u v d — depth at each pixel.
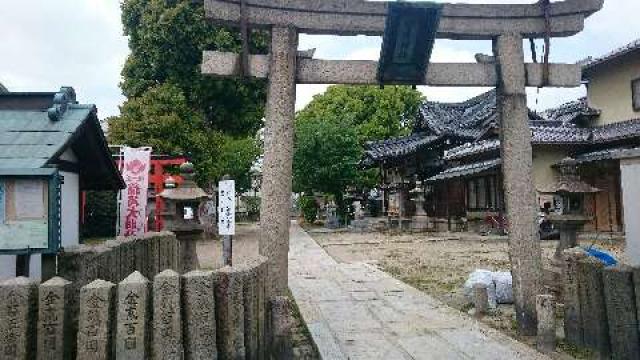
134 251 8.48
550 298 6.62
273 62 7.19
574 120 24.52
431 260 16.30
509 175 7.52
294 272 14.19
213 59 7.15
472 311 9.01
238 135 26.28
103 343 4.43
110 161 9.56
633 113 21.89
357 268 14.88
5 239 5.31
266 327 6.03
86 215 24.09
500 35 7.64
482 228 25.08
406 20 6.88
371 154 34.12
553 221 10.27
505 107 7.63
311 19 7.30
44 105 7.78
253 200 51.84
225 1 6.98
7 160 5.73
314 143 32.97
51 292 4.48
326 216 38.53
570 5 7.57
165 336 4.54
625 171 8.66
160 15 22.22
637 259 8.28
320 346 6.89
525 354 6.45
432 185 32.44
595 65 23.09
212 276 4.85
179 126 21.06
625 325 5.71
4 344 4.34
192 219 10.81
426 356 6.47
